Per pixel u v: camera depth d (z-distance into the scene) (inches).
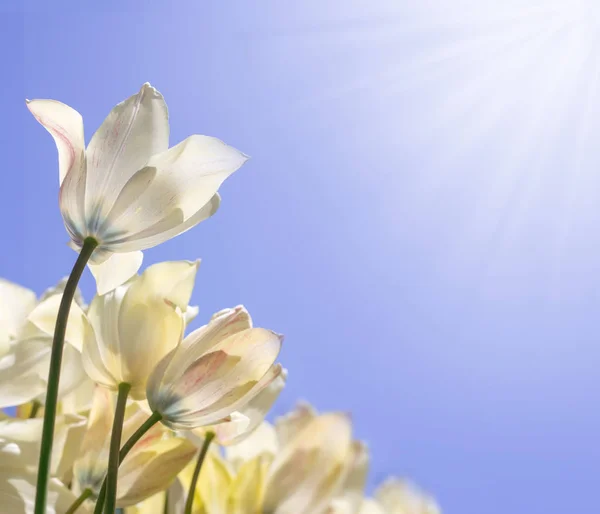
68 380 24.2
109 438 23.3
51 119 22.6
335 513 26.5
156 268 23.2
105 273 23.8
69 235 22.9
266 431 29.4
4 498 22.8
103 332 22.8
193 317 24.7
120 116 23.1
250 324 22.8
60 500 22.7
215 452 25.5
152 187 22.7
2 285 25.7
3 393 23.6
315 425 25.8
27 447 23.3
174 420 22.3
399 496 29.0
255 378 22.3
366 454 28.0
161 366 22.3
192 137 22.9
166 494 25.0
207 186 22.9
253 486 25.1
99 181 22.8
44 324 23.8
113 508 21.1
